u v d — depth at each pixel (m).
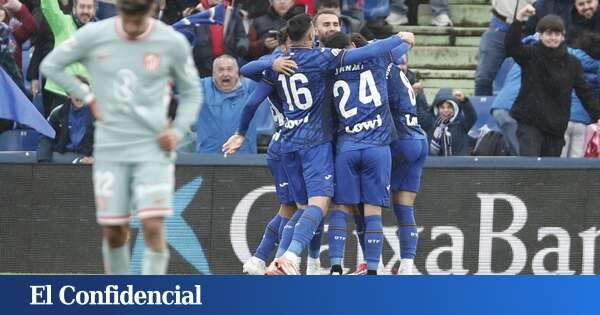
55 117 41.47
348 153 35.00
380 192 35.16
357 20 47.84
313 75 34.75
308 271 37.72
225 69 41.94
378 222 35.38
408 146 36.28
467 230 40.38
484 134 43.69
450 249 40.34
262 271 37.31
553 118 42.34
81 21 44.56
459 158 41.00
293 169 35.59
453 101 43.16
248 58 45.34
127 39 27.80
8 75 43.25
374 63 35.09
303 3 46.94
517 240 40.50
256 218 40.19
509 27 43.22
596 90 44.84
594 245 40.66
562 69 42.34
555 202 40.56
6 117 40.16
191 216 40.09
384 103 35.12
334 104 35.22
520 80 43.56
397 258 40.12
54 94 44.41
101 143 28.11
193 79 28.41
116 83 27.86
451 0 56.00
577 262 40.69
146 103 27.94
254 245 40.25
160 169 28.17
